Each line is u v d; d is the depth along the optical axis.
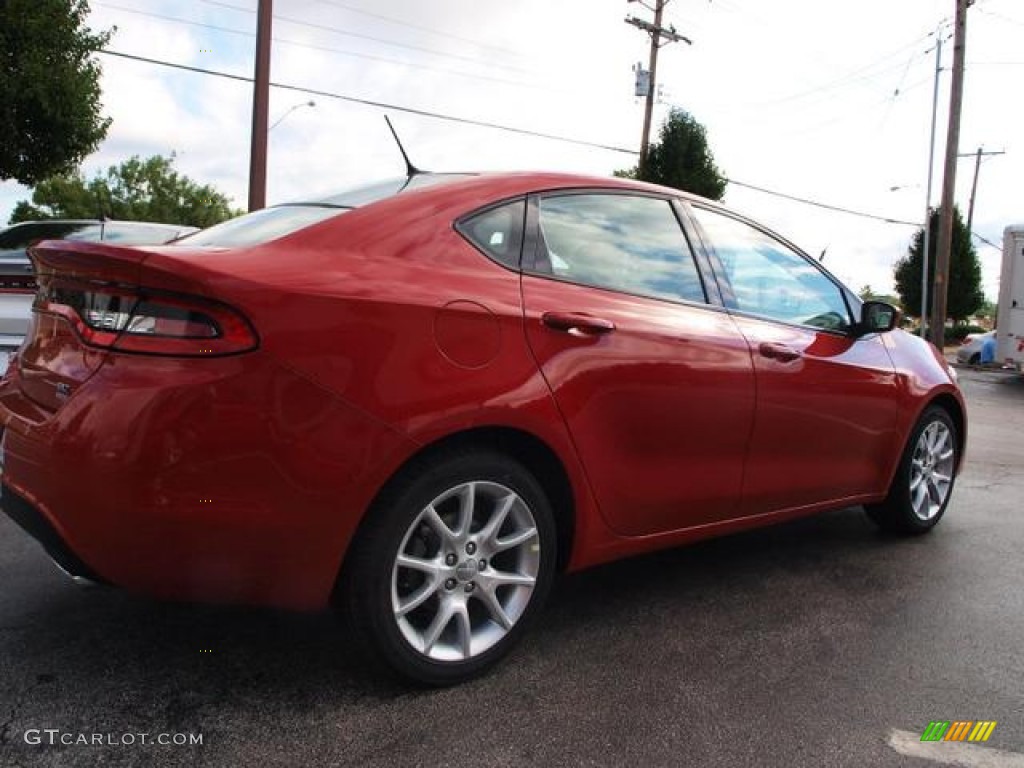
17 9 10.68
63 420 2.22
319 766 2.18
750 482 3.44
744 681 2.76
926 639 3.16
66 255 2.38
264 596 2.30
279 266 2.31
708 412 3.18
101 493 2.12
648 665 2.85
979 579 3.86
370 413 2.30
